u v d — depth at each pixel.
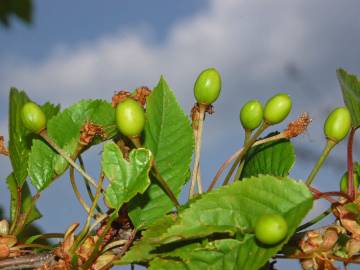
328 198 0.33
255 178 0.32
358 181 0.36
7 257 0.35
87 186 0.36
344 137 0.35
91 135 0.36
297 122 0.36
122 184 0.33
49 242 0.42
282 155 0.37
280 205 0.32
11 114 0.38
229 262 0.32
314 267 0.33
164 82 0.36
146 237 0.32
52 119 0.37
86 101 0.38
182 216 0.32
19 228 0.37
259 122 0.36
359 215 0.33
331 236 0.33
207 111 0.36
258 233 0.31
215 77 0.36
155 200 0.35
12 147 0.38
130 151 0.35
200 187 0.35
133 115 0.34
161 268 0.32
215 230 0.32
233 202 0.32
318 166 0.35
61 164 0.37
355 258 0.33
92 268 0.34
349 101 0.38
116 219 0.35
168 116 0.36
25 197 0.40
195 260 0.32
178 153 0.35
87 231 0.34
